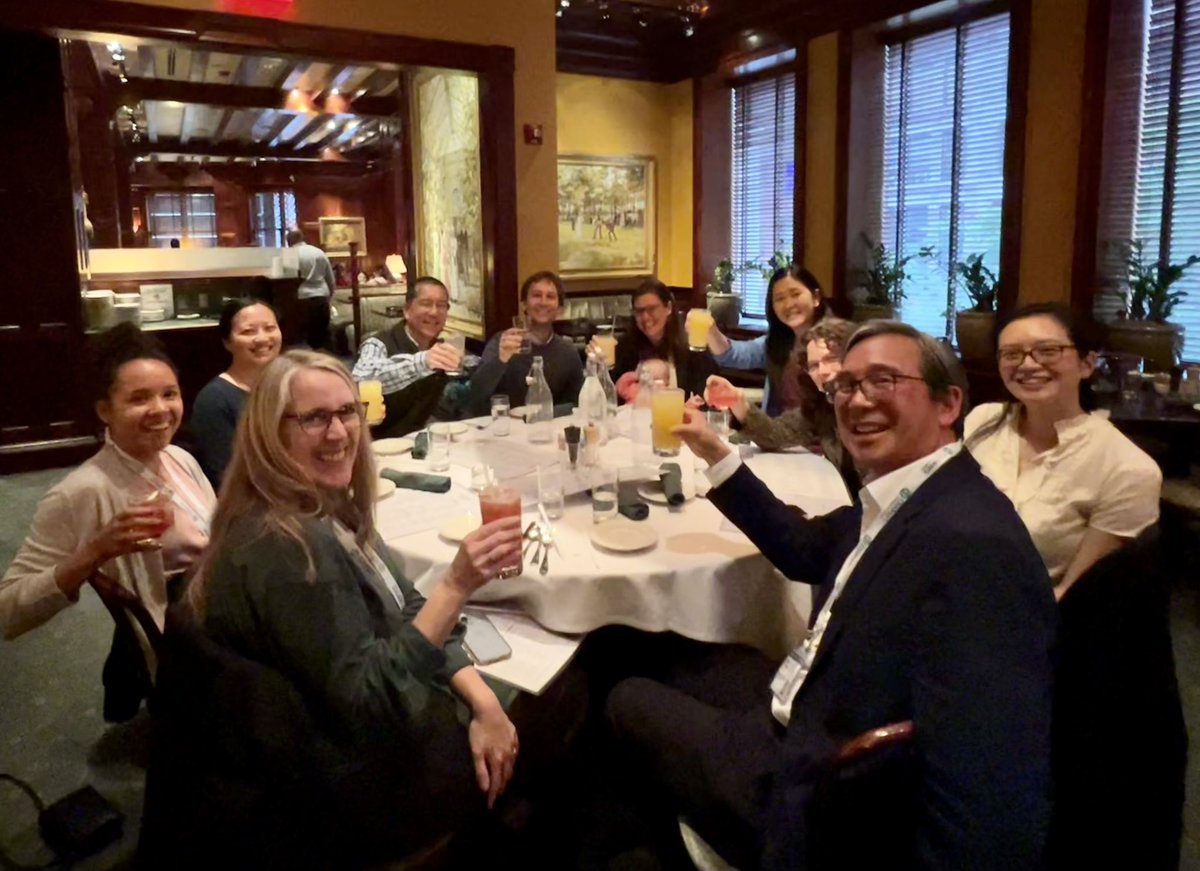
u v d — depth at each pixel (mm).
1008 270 4676
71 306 4945
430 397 3428
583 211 6656
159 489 2008
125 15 4285
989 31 4824
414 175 6828
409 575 1888
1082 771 1181
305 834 1280
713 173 6715
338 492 1530
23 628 1760
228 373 2723
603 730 1895
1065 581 1950
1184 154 4145
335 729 1303
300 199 13602
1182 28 4059
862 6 5172
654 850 1828
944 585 1208
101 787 2209
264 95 7934
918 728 1183
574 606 1770
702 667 1885
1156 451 3324
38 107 4688
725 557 1854
